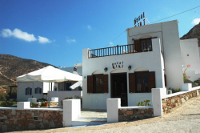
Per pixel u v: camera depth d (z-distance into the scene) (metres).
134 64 11.70
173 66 13.33
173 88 13.13
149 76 11.16
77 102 8.80
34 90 25.41
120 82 15.95
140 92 11.35
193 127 5.30
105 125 7.09
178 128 5.39
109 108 7.72
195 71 16.42
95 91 12.96
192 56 16.67
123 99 12.86
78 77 12.89
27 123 9.09
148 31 14.38
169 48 13.58
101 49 13.06
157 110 7.20
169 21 13.84
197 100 10.34
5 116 9.63
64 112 8.31
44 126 8.69
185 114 7.12
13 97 28.34
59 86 25.58
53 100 16.45
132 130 5.76
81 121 7.97
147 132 5.41
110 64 12.45
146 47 14.38
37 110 8.95
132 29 15.04
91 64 13.19
